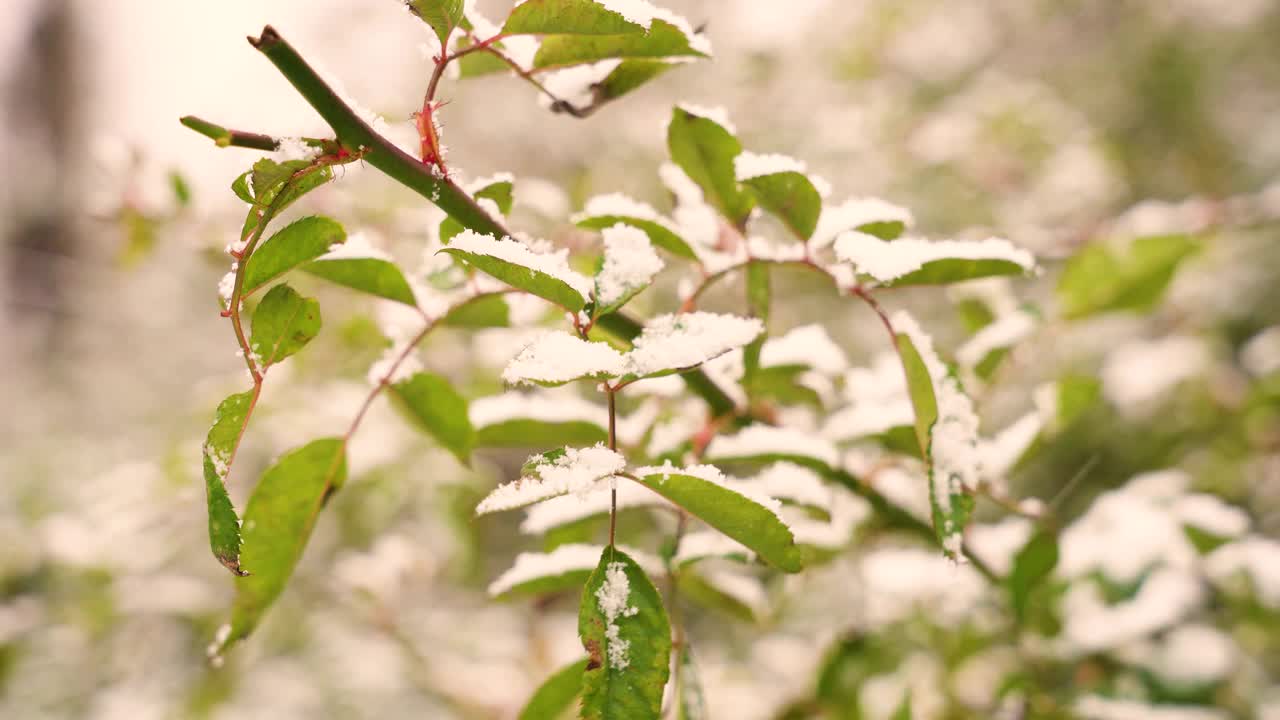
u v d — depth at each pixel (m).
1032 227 1.88
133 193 1.11
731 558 0.74
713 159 0.73
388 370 0.76
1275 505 1.51
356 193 1.32
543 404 0.80
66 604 1.58
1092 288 1.02
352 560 1.61
